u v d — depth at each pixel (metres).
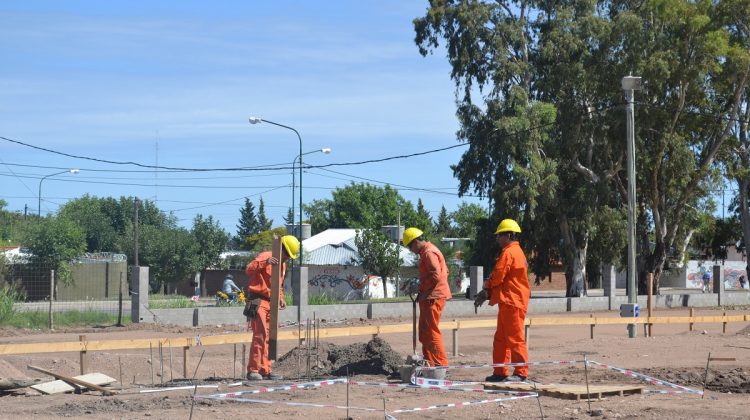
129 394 11.77
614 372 14.05
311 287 68.44
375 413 9.98
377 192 116.00
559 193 48.81
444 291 12.65
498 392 11.41
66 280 51.44
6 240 57.59
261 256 12.95
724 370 14.35
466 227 115.62
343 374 13.59
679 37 45.75
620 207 51.62
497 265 12.23
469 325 18.02
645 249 51.25
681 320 23.39
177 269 77.12
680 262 54.53
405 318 33.12
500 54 48.28
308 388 12.02
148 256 76.50
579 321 20.52
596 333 25.11
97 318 28.78
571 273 50.38
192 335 24.50
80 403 10.91
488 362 16.08
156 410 10.39
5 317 26.86
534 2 49.22
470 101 49.56
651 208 50.34
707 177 48.34
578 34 47.41
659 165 47.22
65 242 57.06
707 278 66.56
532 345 19.84
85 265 54.84
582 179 49.41
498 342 12.29
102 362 16.05
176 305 33.97
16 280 32.31
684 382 13.11
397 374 13.32
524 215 47.66
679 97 46.75
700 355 16.58
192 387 12.08
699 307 46.78
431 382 12.14
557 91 47.72
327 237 73.25
